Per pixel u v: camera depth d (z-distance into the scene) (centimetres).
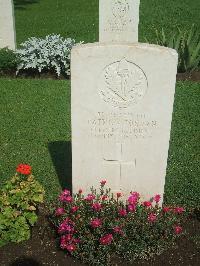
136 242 147
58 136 232
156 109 151
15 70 331
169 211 155
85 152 160
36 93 289
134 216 150
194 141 228
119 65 145
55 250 155
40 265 149
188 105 272
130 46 141
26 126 243
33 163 206
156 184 167
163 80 146
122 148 160
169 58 142
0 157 211
